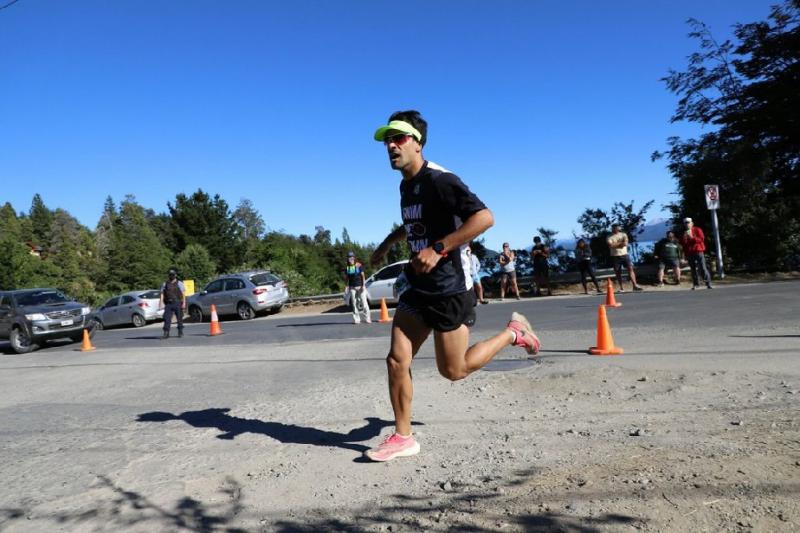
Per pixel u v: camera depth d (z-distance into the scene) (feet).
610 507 8.99
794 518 7.98
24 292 55.42
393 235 14.05
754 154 69.10
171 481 12.71
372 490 11.06
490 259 75.41
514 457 12.07
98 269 213.87
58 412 21.81
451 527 9.11
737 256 68.59
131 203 305.94
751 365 18.93
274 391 22.41
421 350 30.01
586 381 18.89
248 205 286.46
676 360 20.98
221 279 73.97
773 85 73.67
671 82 78.28
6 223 367.04
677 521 8.31
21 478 13.88
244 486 12.01
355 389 21.13
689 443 11.64
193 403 21.49
